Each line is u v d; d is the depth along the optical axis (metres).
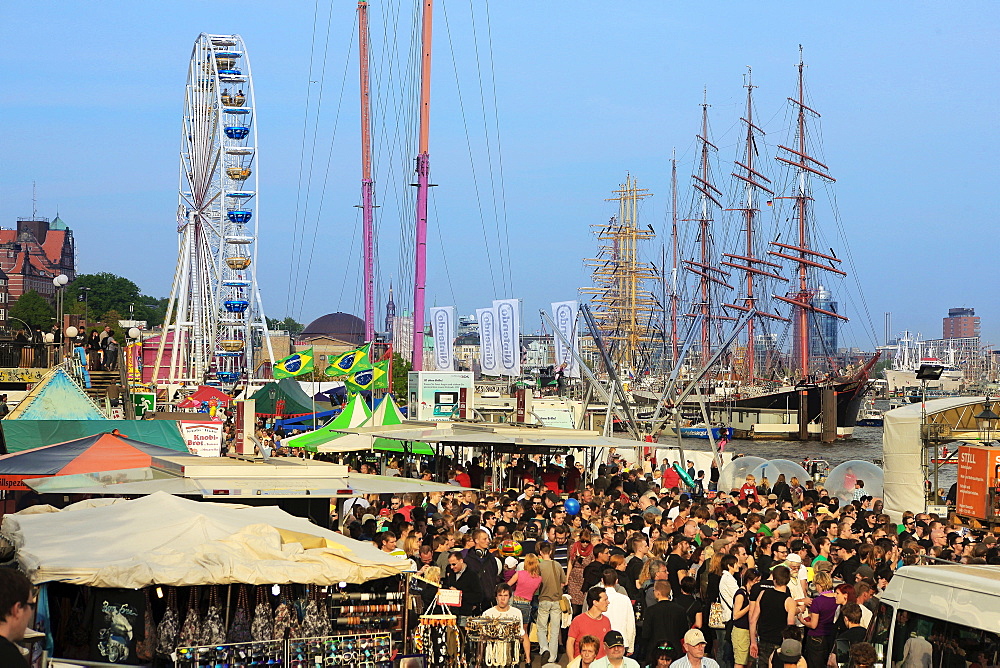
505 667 16.22
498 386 131.50
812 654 16.12
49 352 53.16
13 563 12.49
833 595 16.20
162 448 24.38
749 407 168.25
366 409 39.19
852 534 22.12
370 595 14.67
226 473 20.58
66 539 13.73
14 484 22.02
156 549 13.24
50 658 13.25
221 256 87.88
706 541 19.28
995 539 21.98
